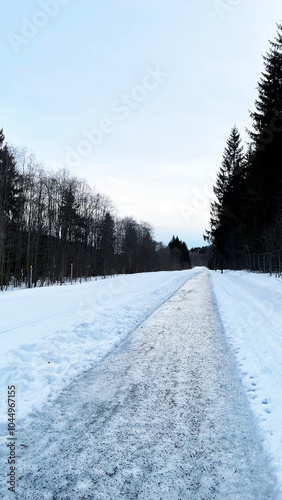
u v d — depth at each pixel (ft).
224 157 150.92
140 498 7.38
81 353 18.38
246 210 109.91
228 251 156.66
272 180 82.07
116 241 203.92
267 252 82.33
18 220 96.17
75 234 131.85
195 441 9.74
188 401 12.55
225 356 18.28
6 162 84.33
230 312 31.96
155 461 8.75
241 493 7.58
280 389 12.89
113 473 8.25
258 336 21.09
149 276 99.14
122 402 12.49
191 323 27.61
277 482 7.86
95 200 162.81
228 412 11.62
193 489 7.69
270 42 79.71
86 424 10.77
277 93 79.51
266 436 9.83
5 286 90.63
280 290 45.21
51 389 13.60
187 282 78.13
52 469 8.39
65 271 113.60
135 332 24.50
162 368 16.39
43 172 105.60
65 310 30.83
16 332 21.22
